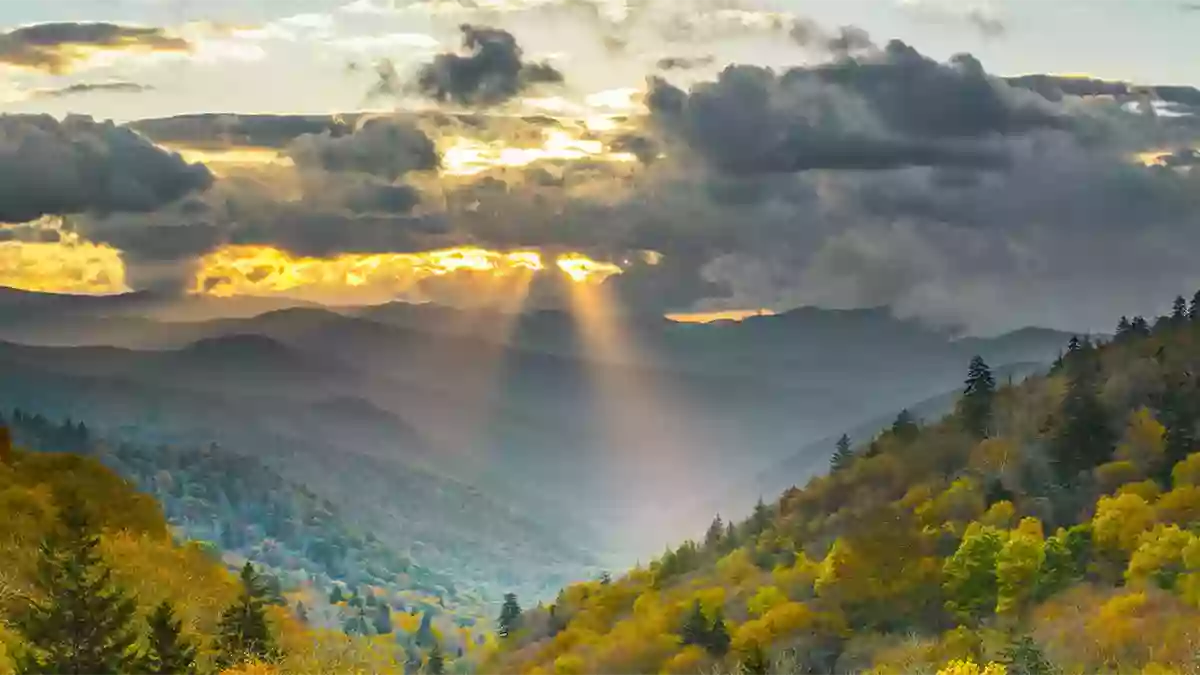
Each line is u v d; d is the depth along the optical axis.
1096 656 99.69
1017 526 153.25
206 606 72.94
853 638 131.62
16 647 49.06
